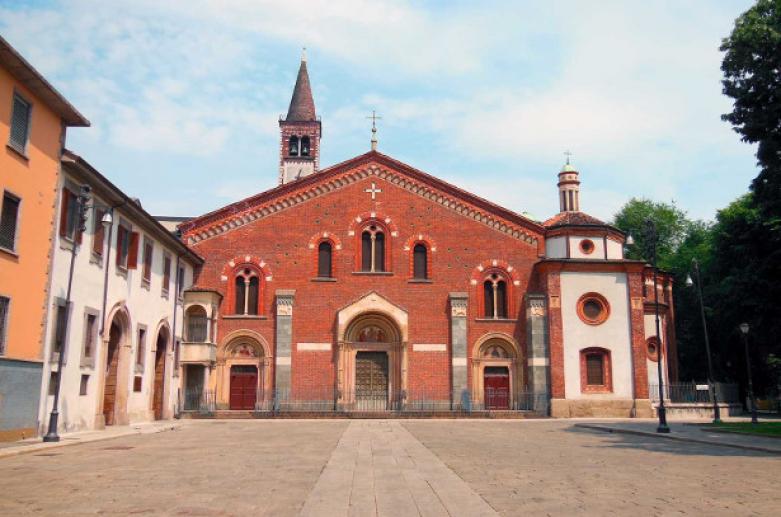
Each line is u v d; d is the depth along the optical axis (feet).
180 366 132.67
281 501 39.19
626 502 38.91
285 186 145.69
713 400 142.51
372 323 142.31
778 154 91.25
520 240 146.92
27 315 75.15
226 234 143.84
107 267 96.32
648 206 252.83
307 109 271.28
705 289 190.08
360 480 47.57
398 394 138.51
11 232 73.00
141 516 34.63
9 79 71.82
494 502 38.88
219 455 64.03
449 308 142.51
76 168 84.58
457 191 147.54
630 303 140.97
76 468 53.88
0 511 35.78
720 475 50.90
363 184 147.43
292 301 139.74
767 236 129.39
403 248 144.87
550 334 138.62
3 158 70.79
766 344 144.36
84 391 89.61
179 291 132.26
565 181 170.40
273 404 136.05
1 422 70.33
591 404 135.95
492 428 105.91
